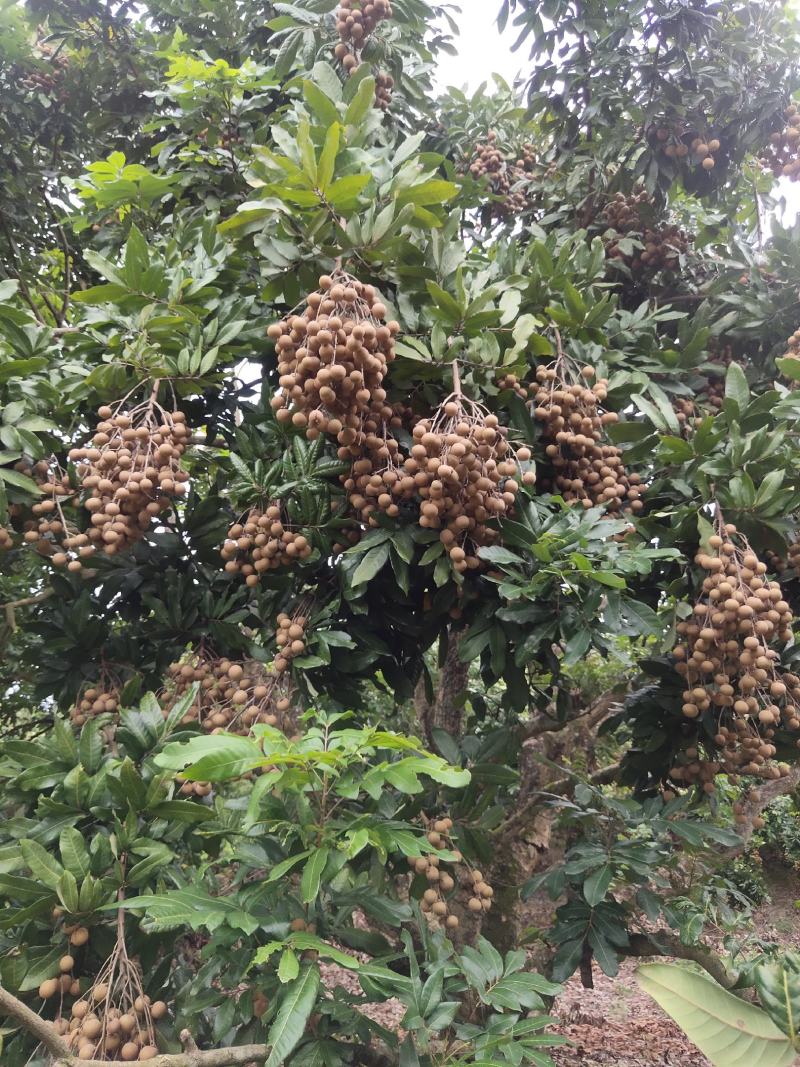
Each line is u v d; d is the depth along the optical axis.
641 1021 6.99
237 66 5.55
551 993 2.28
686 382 3.97
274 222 3.02
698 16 4.38
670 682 3.42
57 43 6.64
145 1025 2.13
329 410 2.59
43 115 6.17
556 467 3.25
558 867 3.46
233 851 2.39
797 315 4.07
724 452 3.12
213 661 3.39
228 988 2.32
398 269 3.01
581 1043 6.35
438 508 2.61
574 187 5.06
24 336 3.16
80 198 4.35
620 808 3.44
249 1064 2.31
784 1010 0.70
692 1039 0.71
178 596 3.37
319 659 2.84
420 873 2.82
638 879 3.53
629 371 3.78
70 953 2.16
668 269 4.96
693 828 3.20
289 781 1.85
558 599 2.74
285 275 2.99
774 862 10.88
